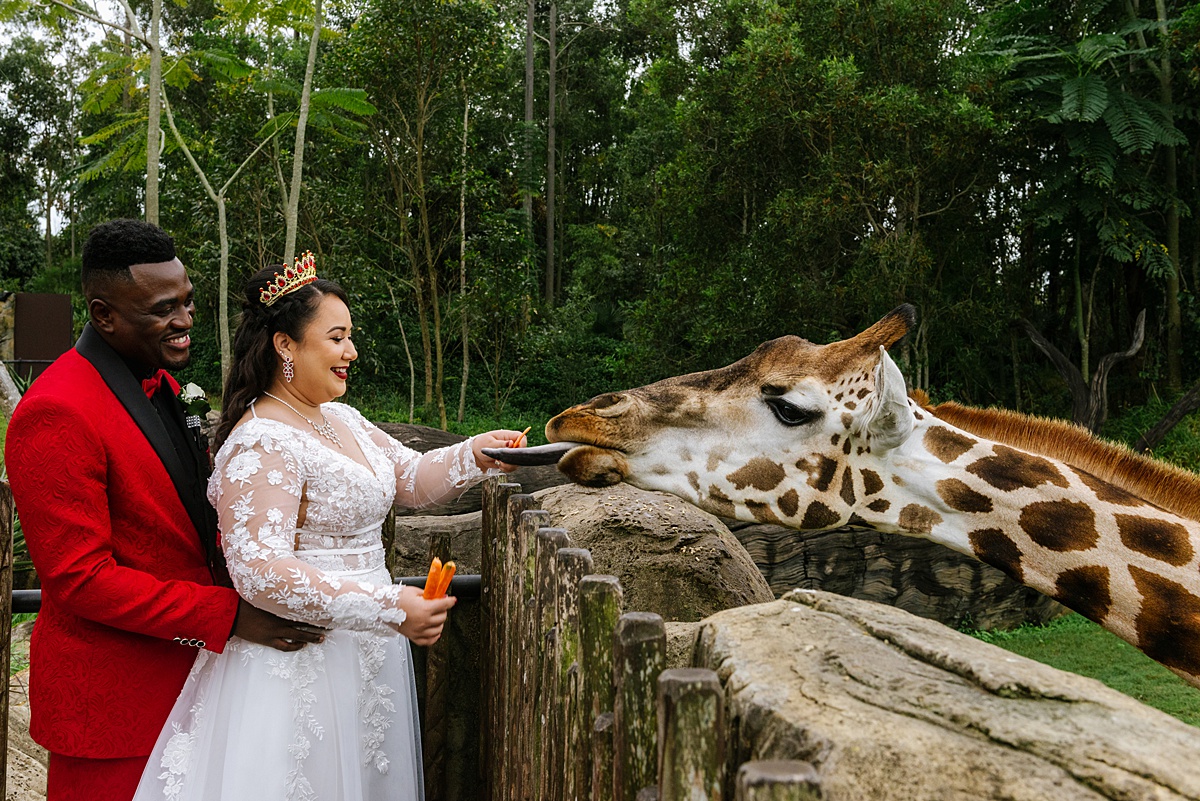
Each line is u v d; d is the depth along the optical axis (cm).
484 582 273
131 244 199
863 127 1139
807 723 101
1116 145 1171
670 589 285
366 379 1992
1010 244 1355
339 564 220
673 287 1406
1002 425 258
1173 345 1396
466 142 1730
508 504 220
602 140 2861
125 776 199
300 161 1069
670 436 246
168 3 2508
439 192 1723
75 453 186
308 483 214
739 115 1232
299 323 219
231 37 1264
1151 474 241
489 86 1598
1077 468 237
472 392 2055
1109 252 1209
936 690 108
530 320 2084
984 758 94
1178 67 1287
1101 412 1223
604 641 134
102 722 195
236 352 227
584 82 2858
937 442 240
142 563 201
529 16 2458
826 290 1188
